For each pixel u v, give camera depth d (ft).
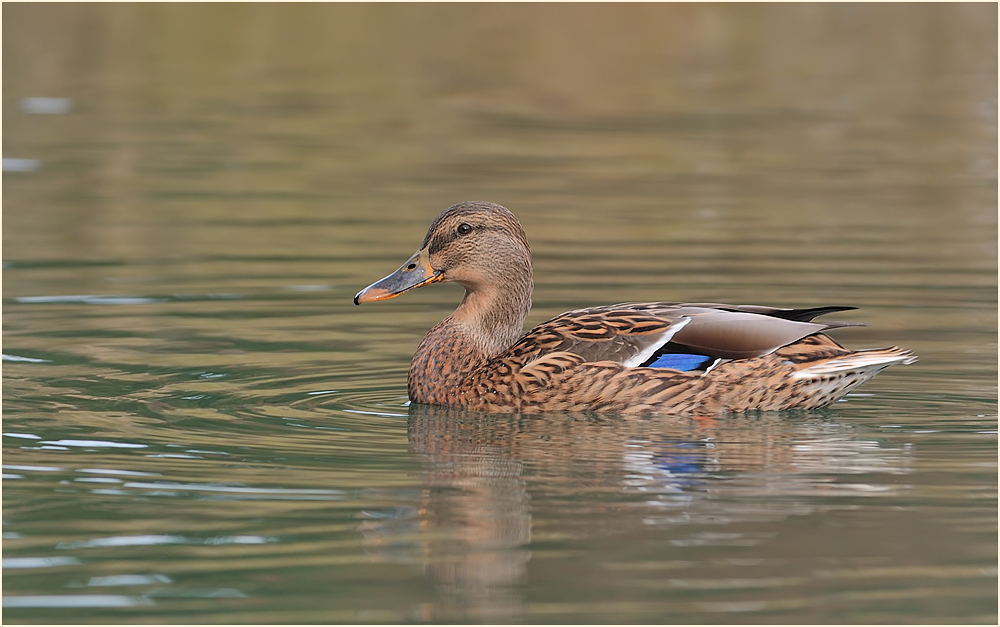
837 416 39.11
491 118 103.35
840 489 31.68
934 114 106.22
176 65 119.34
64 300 53.31
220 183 80.53
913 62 124.47
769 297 53.88
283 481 32.32
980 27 135.64
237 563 27.14
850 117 105.19
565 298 53.52
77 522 29.35
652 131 99.60
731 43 129.90
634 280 56.85
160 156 88.07
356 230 67.87
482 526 29.07
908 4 142.61
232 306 52.90
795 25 136.87
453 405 41.06
